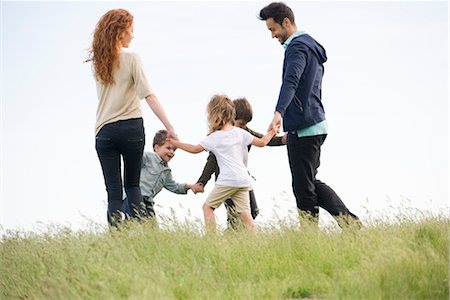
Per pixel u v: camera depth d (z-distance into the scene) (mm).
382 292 13883
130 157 19812
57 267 16578
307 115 20219
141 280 14664
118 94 19609
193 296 14492
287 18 20734
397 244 15961
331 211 20391
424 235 16906
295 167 20406
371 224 18922
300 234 17766
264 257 16453
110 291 14609
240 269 16078
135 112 19734
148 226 18406
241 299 14312
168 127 19969
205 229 18500
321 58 20734
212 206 20812
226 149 20641
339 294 14109
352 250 16453
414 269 14492
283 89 19906
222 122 20797
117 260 16312
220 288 15000
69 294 14773
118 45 19641
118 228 18797
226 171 20562
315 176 20703
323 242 17078
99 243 17125
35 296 15594
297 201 20516
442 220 18578
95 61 19688
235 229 19984
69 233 18828
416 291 14016
